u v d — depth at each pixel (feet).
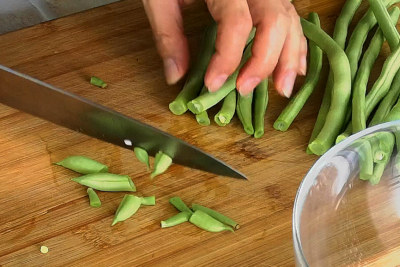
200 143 1.77
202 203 1.67
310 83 1.85
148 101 1.84
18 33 1.97
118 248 1.59
